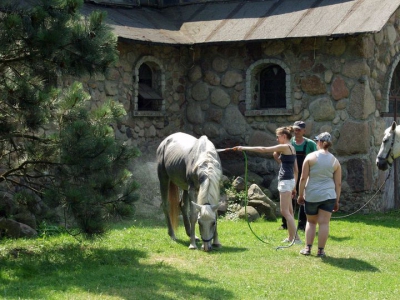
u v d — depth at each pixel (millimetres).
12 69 8258
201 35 14938
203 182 8852
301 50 14258
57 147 8203
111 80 13859
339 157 13945
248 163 15023
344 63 13797
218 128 15289
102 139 8016
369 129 13836
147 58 14672
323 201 8742
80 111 8391
